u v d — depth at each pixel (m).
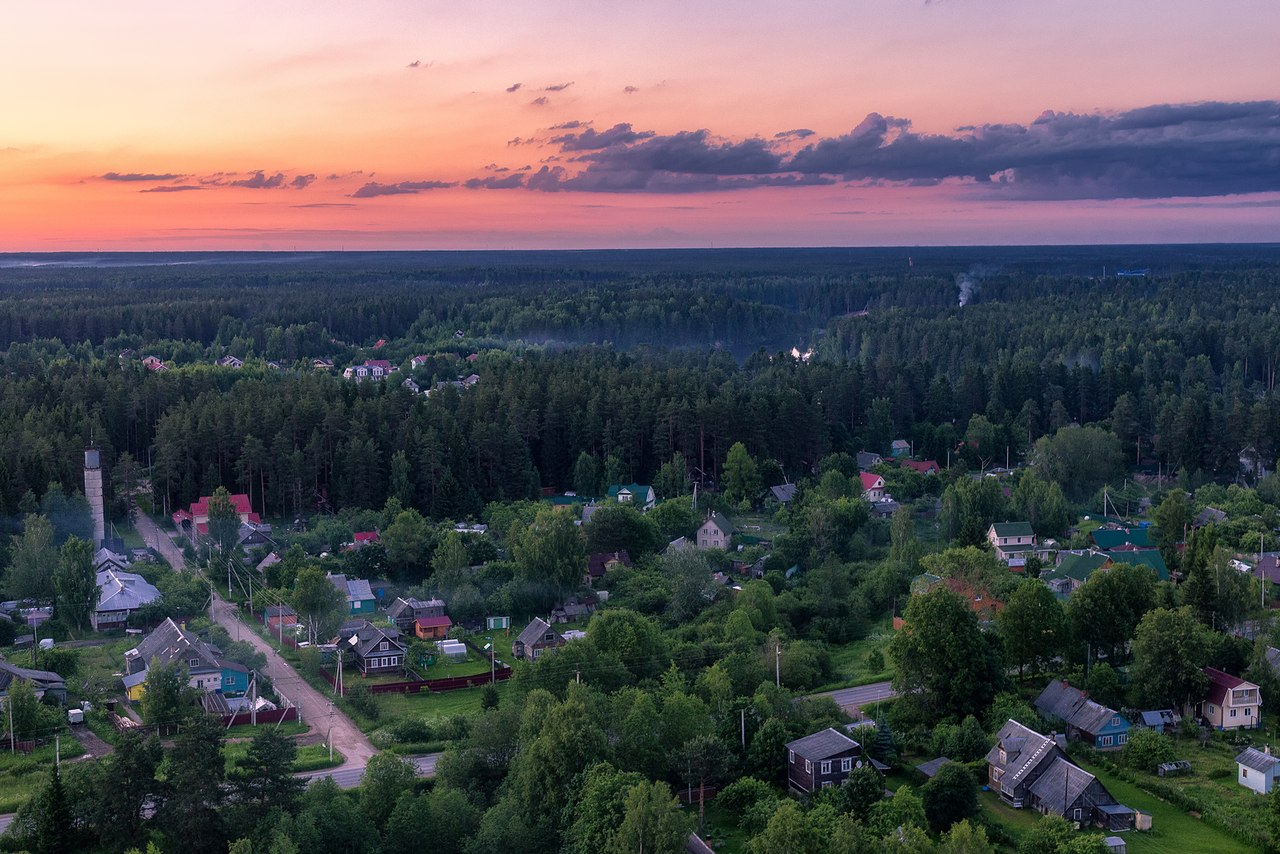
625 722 86.38
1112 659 111.44
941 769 82.69
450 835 78.12
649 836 72.44
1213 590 115.44
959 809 81.00
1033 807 84.94
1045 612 106.88
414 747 95.00
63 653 112.56
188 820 76.88
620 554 149.12
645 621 111.75
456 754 87.12
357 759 93.50
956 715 98.25
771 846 71.00
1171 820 83.00
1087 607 110.38
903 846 70.75
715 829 81.31
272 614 129.38
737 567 147.12
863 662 116.31
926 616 99.62
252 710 102.31
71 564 127.06
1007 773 87.00
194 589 135.12
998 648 106.75
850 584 137.38
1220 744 95.06
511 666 118.19
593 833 74.94
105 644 121.94
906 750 94.19
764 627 121.00
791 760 87.44
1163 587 120.25
